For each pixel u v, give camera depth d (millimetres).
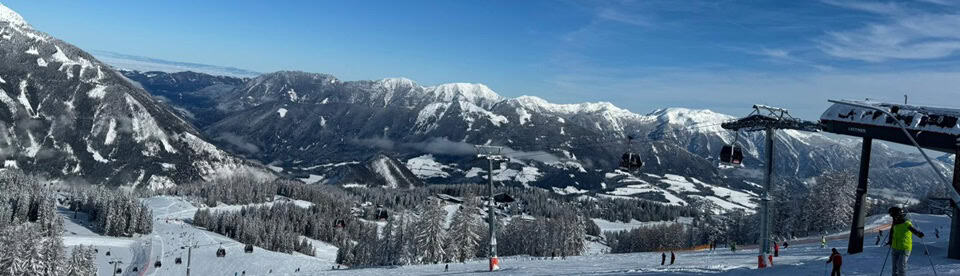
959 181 39219
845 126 47125
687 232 187625
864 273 30547
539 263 75250
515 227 164375
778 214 142375
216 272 170625
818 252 62062
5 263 109250
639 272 42312
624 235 191750
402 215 124562
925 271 29234
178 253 197000
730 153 40938
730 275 35531
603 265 61062
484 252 156375
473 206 125125
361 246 157125
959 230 38875
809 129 39938
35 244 112375
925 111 42188
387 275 77562
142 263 180625
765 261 39000
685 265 50344
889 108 44625
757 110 39625
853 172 128625
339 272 94125
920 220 118188
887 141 44125
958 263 34938
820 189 130250
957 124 39188
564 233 146625
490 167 56312
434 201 116438
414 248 114188
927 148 41188
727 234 158875
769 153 40031
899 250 17422
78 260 120812
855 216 48688
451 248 115250
